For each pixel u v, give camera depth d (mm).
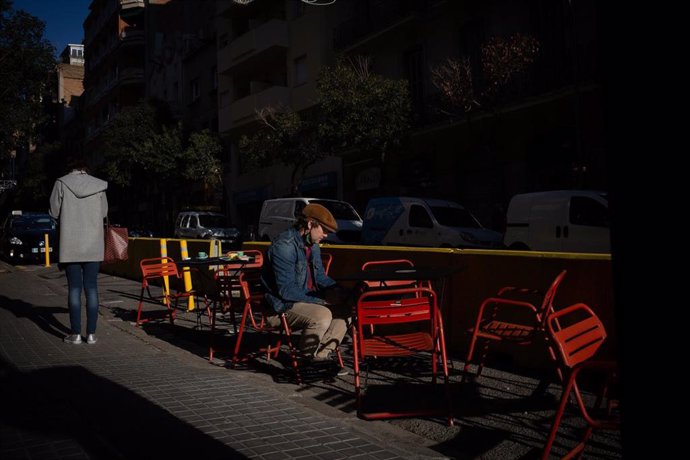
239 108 30422
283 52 29562
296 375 4812
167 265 7832
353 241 16766
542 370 5184
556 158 17547
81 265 6055
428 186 22000
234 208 33656
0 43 17406
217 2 34719
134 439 3242
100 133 52375
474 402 4309
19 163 61094
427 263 6305
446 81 18031
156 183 34781
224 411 3824
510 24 19156
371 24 24188
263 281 4953
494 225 17922
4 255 21078
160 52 45094
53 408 3701
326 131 19438
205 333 7121
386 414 3943
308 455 3111
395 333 6566
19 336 6227
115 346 5930
